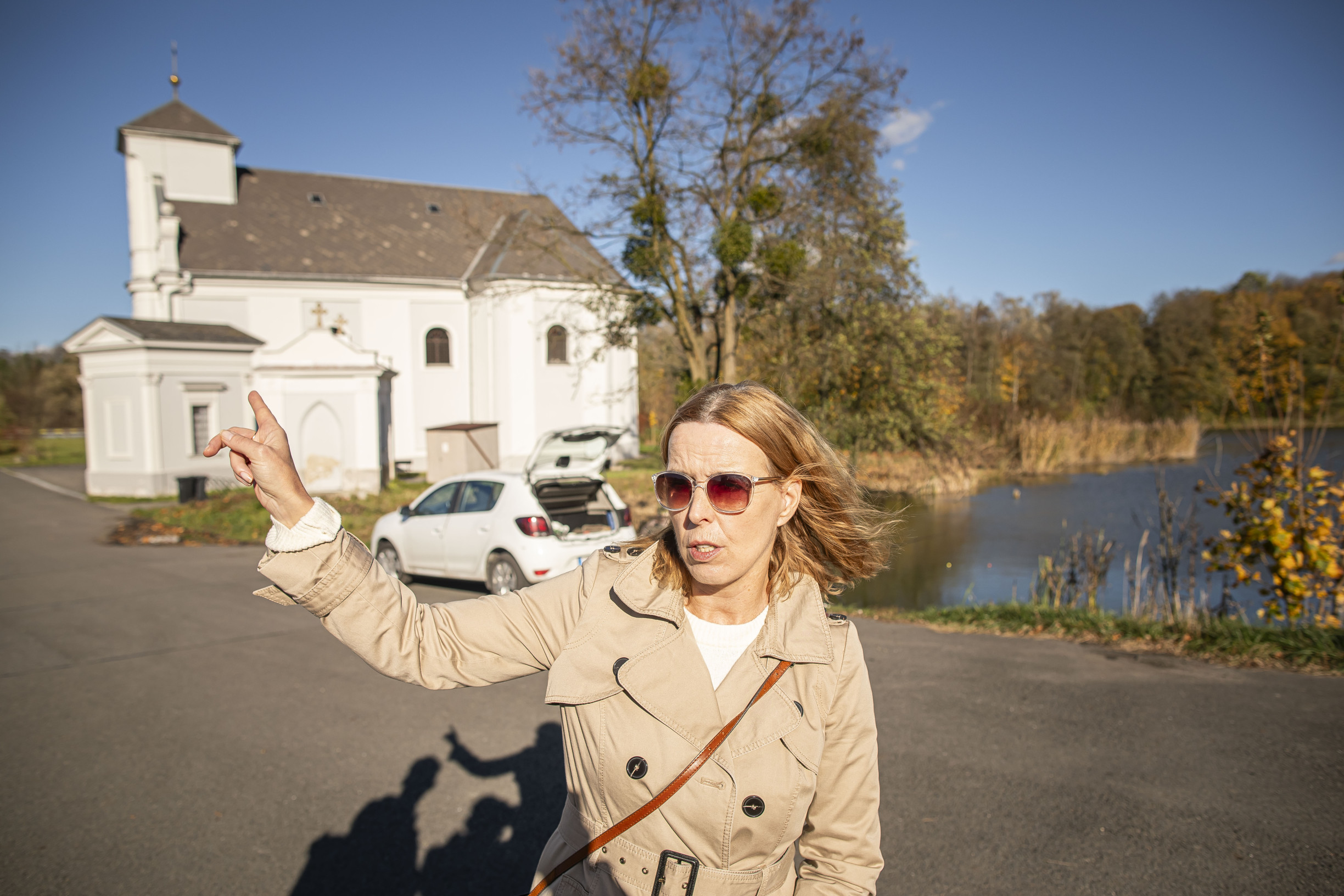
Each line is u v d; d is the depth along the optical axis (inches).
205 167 1152.8
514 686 231.9
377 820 150.6
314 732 195.9
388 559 399.5
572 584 62.5
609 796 54.6
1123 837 135.5
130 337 841.5
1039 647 251.6
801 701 56.4
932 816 144.6
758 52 564.1
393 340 1137.4
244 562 483.5
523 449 1085.8
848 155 568.7
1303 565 255.0
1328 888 119.7
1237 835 135.1
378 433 870.4
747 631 60.3
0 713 215.6
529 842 142.2
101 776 171.6
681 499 57.9
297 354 847.7
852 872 57.2
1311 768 158.1
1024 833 137.7
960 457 775.1
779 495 59.5
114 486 879.1
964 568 464.1
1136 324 1811.0
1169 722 183.9
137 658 269.9
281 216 1171.3
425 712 209.6
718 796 52.9
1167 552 289.3
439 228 1261.1
